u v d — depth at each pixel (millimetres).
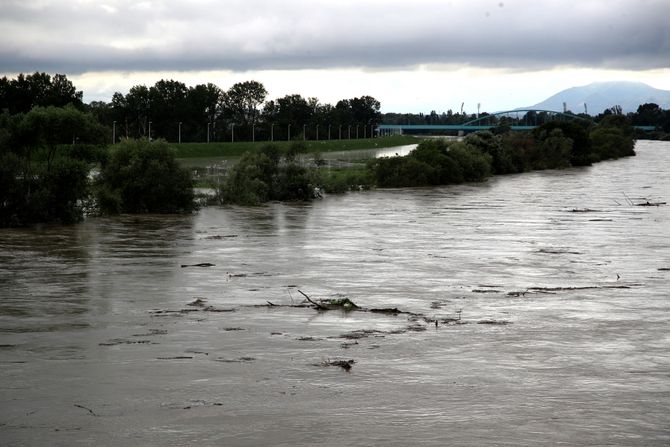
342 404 15648
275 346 19875
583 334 21391
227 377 17312
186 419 14828
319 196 70062
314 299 26000
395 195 74000
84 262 33312
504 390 16562
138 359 18656
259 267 32375
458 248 38656
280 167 69188
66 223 47531
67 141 50875
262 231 45188
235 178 64312
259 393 16266
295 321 22672
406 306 25000
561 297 26656
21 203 46188
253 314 23594
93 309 24188
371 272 31422
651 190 80875
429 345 20062
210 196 63344
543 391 16531
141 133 168375
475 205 63594
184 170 55656
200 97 172250
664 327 22281
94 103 191875
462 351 19531
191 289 27547
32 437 13984
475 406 15594
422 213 56719
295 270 31734
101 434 14117
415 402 15789
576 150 134875
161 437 14000
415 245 39625
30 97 137250
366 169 90375
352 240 41406
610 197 72188
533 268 32812
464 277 30469
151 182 53969
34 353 19172
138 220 50281
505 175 107438
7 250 36625
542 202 66625
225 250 37281
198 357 18844
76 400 15836
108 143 53031
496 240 41844
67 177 47281
